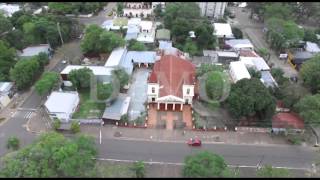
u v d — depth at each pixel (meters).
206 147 88.56
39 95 107.69
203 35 135.25
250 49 137.38
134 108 102.69
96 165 80.69
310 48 136.88
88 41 127.12
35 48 128.50
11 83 108.81
